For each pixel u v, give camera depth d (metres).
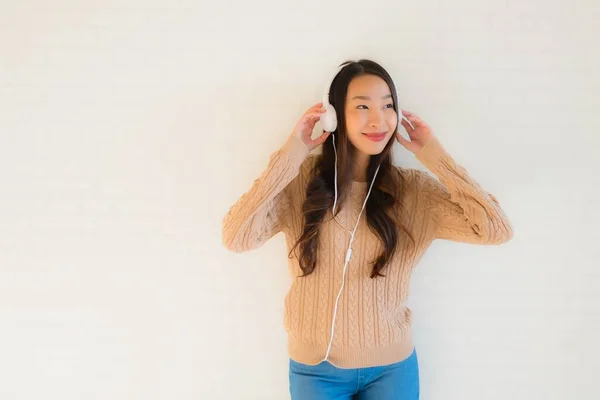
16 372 1.37
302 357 1.13
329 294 1.10
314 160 1.19
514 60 1.22
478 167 1.27
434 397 1.39
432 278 1.33
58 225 1.29
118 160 1.25
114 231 1.29
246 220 1.03
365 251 1.11
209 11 1.18
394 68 1.21
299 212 1.14
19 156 1.25
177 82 1.21
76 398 1.39
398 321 1.15
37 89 1.22
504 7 1.19
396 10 1.18
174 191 1.27
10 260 1.30
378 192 1.11
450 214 1.11
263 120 1.23
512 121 1.25
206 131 1.24
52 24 1.18
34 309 1.33
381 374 1.14
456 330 1.36
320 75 1.21
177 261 1.31
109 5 1.18
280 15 1.18
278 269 1.31
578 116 1.24
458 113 1.24
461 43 1.21
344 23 1.19
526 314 1.34
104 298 1.33
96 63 1.20
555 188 1.28
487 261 1.32
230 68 1.21
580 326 1.35
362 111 1.02
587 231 1.30
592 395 1.39
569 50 1.21
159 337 1.35
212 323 1.34
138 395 1.38
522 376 1.38
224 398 1.39
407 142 1.12
